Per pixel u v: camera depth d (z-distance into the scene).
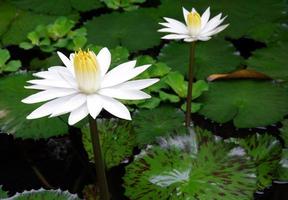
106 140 1.69
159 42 1.99
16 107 1.78
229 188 1.52
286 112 1.75
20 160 1.73
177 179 1.54
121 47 1.92
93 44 2.00
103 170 1.43
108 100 1.34
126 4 2.15
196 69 1.90
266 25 2.04
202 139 1.59
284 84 1.83
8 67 1.90
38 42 1.97
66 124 1.75
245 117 1.75
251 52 1.94
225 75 1.84
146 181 1.56
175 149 1.58
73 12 2.12
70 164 1.72
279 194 1.61
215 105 1.79
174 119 1.75
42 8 2.13
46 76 1.37
